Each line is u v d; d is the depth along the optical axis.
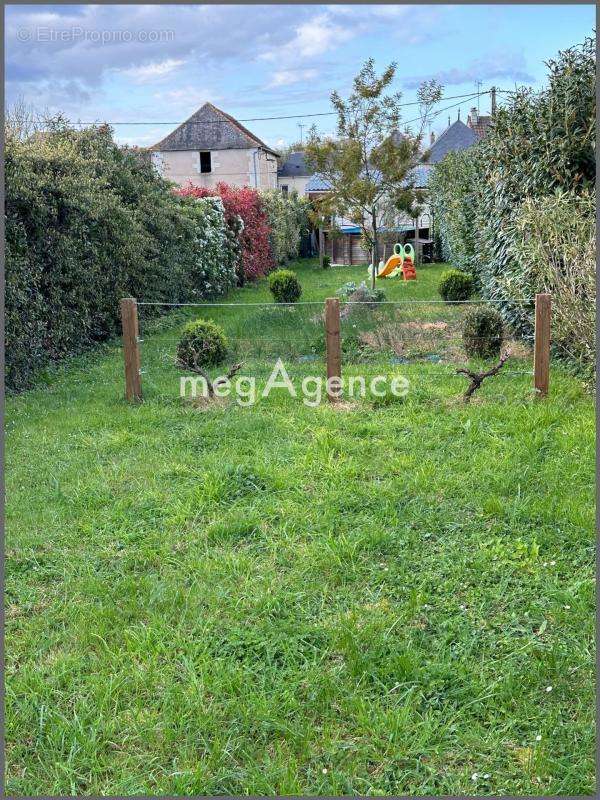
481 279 12.95
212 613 3.63
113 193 12.22
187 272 15.07
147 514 4.82
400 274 21.09
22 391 8.34
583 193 8.37
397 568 4.02
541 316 6.97
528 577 3.89
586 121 8.71
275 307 13.37
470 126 39.03
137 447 6.21
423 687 3.06
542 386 7.11
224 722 2.89
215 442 6.23
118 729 2.88
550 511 4.55
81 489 5.24
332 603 3.72
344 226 29.58
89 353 10.55
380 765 2.69
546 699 2.97
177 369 9.16
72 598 3.84
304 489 5.15
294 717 2.92
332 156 16.61
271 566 4.10
